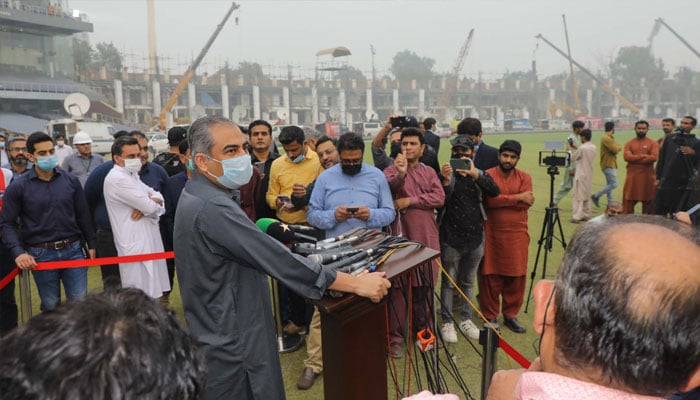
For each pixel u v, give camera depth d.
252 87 74.88
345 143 3.18
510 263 3.56
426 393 0.89
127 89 64.50
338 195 3.24
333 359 1.77
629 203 7.44
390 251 1.96
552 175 4.16
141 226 3.70
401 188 3.46
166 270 4.02
